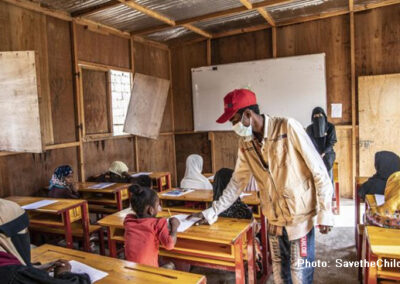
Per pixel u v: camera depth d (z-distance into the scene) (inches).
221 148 236.8
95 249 130.3
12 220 45.5
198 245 82.4
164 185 181.3
